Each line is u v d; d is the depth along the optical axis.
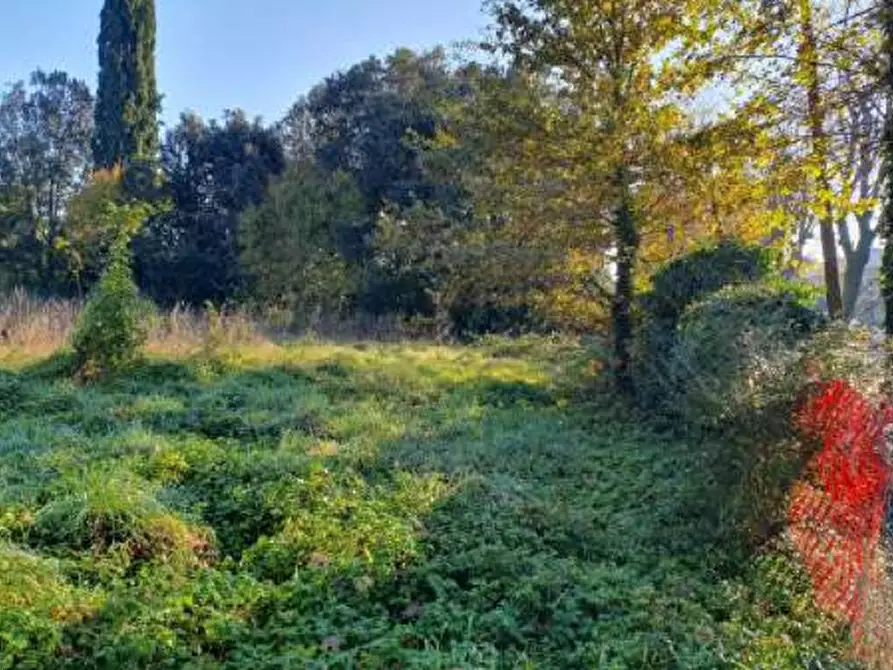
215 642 3.87
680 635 4.23
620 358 11.00
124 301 11.01
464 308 19.84
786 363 5.51
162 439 7.40
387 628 4.09
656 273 10.69
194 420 8.65
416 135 13.61
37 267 29.23
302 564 4.83
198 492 6.23
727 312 7.49
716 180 10.48
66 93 33.72
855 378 5.10
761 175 9.82
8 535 4.81
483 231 12.87
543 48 11.25
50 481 5.93
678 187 10.91
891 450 4.66
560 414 10.19
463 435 8.80
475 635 4.10
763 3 8.13
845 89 7.74
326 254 25.77
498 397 11.24
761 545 5.36
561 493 6.86
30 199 31.97
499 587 4.62
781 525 5.27
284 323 20.59
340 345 16.41
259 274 26.62
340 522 5.45
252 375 11.51
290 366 12.19
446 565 4.84
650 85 10.93
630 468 7.71
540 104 11.16
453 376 12.59
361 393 10.87
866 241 18.27
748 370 5.74
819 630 4.51
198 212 30.05
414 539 5.18
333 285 24.69
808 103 8.14
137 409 8.86
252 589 4.39
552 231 11.58
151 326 12.28
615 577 4.91
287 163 29.14
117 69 28.72
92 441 7.37
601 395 10.88
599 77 11.17
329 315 23.16
